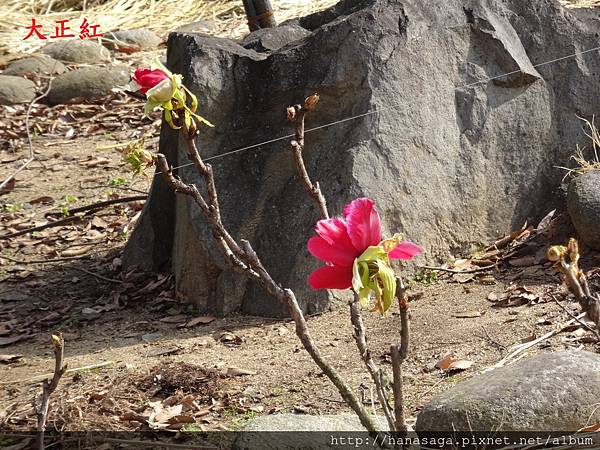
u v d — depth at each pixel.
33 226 8.64
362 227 2.74
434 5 6.71
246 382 5.35
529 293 5.97
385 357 5.43
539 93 6.91
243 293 6.39
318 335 5.84
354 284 2.65
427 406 4.38
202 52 6.61
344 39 6.43
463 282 6.31
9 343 6.45
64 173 9.88
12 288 7.45
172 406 5.12
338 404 4.98
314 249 2.75
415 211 6.41
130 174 9.65
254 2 8.11
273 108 6.56
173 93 3.01
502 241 6.67
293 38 7.12
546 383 4.28
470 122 6.71
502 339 5.45
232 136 6.60
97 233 8.34
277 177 6.47
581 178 6.52
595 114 7.02
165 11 15.09
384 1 6.57
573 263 2.61
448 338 5.55
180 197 6.68
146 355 5.91
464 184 6.63
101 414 5.14
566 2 11.20
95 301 7.06
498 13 6.96
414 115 6.49
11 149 10.66
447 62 6.70
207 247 6.40
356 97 6.41
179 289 6.70
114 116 11.35
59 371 3.32
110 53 13.63
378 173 6.32
